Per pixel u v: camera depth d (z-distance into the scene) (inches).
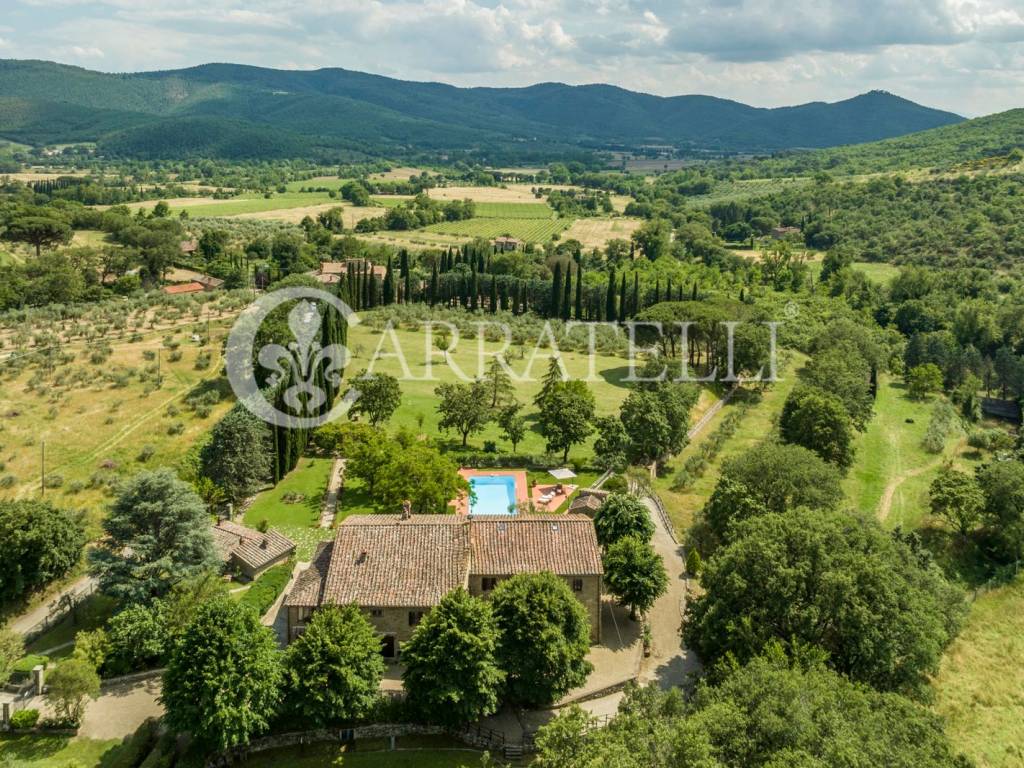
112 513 2701.8
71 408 4335.6
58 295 7076.8
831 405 4202.8
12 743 2068.2
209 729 1905.8
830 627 2262.6
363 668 2078.0
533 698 2160.4
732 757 1590.8
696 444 4650.6
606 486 3634.4
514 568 2500.0
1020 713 2488.9
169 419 4291.3
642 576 2608.3
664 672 2412.6
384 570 2413.9
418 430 4404.5
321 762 2026.3
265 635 2078.0
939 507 3686.0
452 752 2075.5
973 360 6766.7
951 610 2753.4
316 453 4156.0
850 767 1493.6
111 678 2322.8
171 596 2488.9
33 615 2711.6
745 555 2319.1
